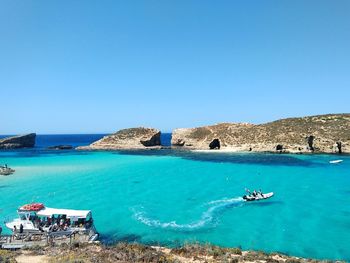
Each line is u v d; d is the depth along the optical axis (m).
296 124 135.38
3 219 40.19
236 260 23.61
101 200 48.97
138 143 152.50
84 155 121.75
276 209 42.94
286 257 26.02
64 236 31.58
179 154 120.94
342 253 28.83
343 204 44.91
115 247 27.47
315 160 96.38
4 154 132.12
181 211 42.59
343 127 122.69
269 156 109.38
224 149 134.25
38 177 70.06
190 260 24.02
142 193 53.41
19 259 24.23
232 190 55.16
